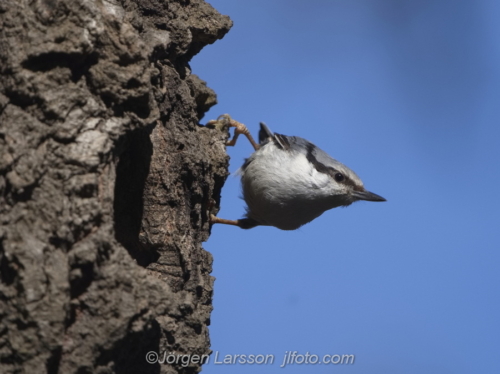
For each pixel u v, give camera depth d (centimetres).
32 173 544
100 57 613
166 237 781
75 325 552
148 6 820
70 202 560
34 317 518
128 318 555
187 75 912
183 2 926
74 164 570
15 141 549
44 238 537
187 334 724
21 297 520
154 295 575
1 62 576
